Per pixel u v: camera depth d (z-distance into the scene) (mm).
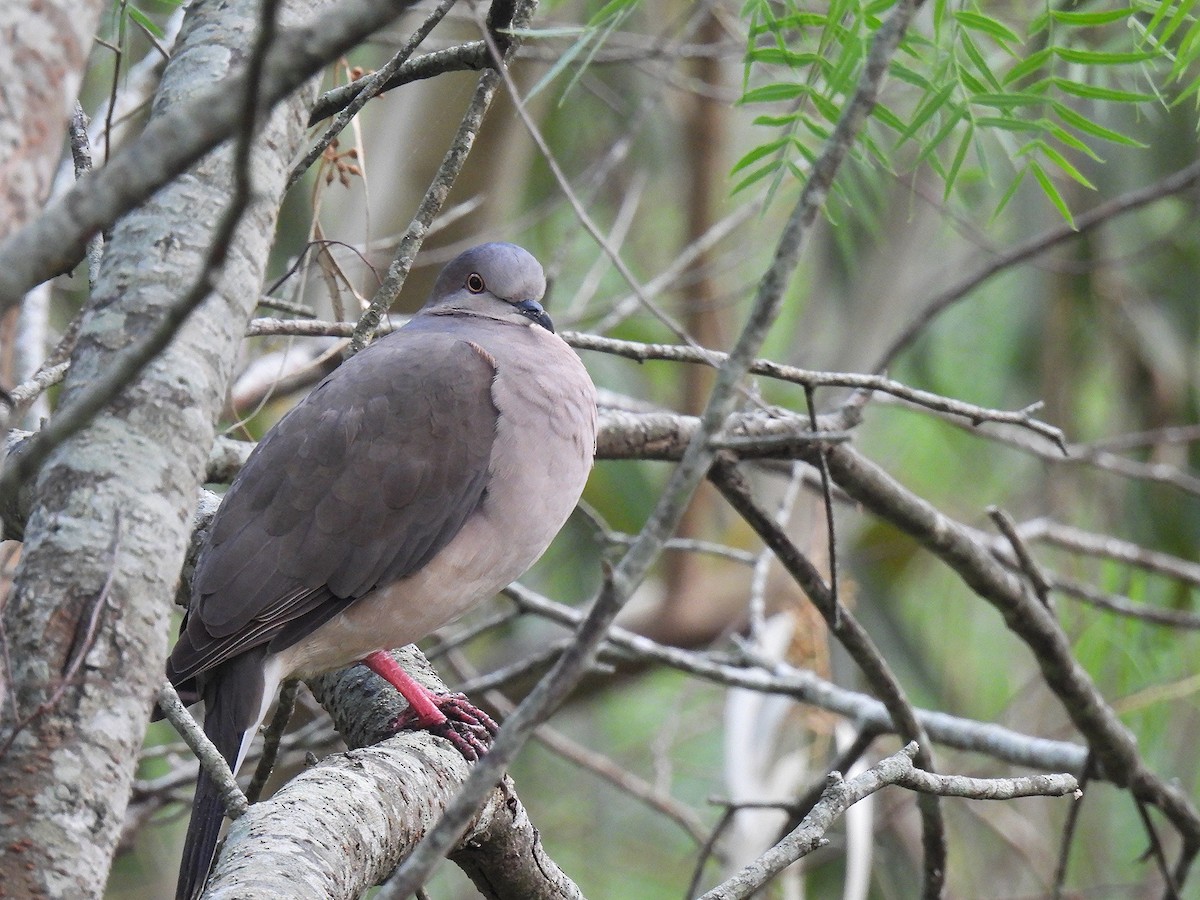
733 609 16484
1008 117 7391
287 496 7305
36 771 3756
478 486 7586
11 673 3809
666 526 3566
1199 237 14891
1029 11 11109
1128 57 7191
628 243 17953
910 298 15242
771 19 7293
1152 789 9578
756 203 12914
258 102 2750
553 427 7742
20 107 3314
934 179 14328
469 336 8227
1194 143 13984
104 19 10688
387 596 7430
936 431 18078
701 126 15820
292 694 7531
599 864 17844
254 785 7359
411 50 6281
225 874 4762
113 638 3869
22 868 3668
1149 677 13367
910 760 5363
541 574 16609
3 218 3285
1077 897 12906
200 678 7121
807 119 7492
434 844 3484
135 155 2807
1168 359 14914
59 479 4000
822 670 12758
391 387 7621
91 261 6215
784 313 18141
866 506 9125
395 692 7766
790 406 15594
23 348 9289
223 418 11430
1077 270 13344
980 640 16297
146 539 3953
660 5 15430
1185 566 12672
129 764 3865
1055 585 11734
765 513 8734
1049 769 9625
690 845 18266
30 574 3910
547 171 16250
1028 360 15445
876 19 7105
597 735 18750
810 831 5113
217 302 4250
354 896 5203
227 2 5035
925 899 9547
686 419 9250
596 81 15133
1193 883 14922
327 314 11641
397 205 11953
